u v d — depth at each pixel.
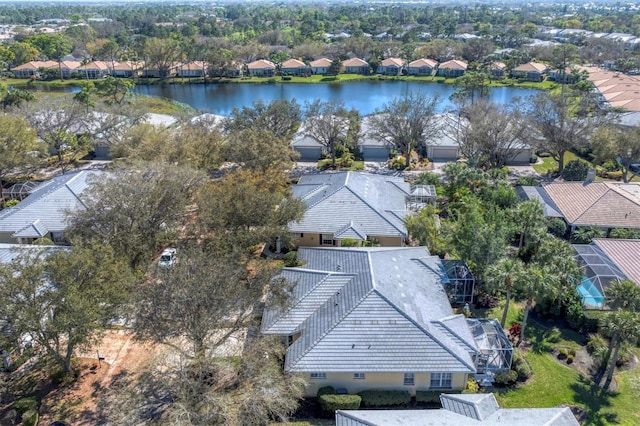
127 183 40.25
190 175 45.09
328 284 35.44
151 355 31.98
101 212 38.75
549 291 33.19
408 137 71.62
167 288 27.55
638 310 31.97
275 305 31.66
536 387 31.19
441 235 46.06
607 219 49.62
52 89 135.25
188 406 24.89
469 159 68.62
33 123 71.81
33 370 32.59
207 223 38.47
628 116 83.75
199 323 27.22
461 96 96.25
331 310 32.81
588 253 42.62
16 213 49.50
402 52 167.75
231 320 33.56
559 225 49.69
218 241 36.44
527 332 36.47
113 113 78.31
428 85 141.00
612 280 37.94
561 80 140.12
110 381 31.58
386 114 75.69
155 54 145.12
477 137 68.06
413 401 30.02
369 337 30.44
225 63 148.38
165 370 31.47
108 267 30.25
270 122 72.19
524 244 47.16
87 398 30.19
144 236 39.28
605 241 44.62
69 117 74.75
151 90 137.00
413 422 24.14
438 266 39.62
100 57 159.38
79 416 28.80
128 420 26.86
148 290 27.70
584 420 28.61
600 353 32.06
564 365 33.19
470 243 39.59
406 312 31.70
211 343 30.11
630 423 28.39
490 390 30.91
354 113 80.81
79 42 183.75
